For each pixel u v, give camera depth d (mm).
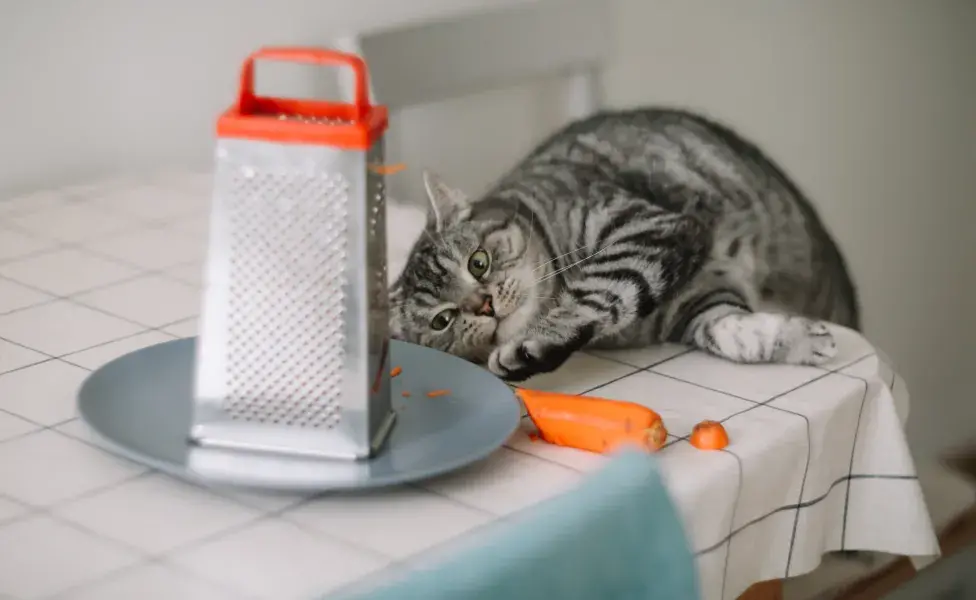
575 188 1300
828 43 2637
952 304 3074
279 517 804
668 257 1120
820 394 1013
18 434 915
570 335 1053
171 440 867
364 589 505
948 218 3043
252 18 1827
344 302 828
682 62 2375
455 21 1786
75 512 803
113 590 712
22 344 1098
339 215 819
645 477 593
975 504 2760
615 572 569
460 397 955
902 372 3004
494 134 2115
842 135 2732
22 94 1641
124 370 965
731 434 932
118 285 1267
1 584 713
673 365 1082
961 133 2996
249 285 836
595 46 1935
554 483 859
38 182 1686
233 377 851
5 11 1594
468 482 857
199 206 1561
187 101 1794
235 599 706
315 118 859
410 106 1888
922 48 2838
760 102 2545
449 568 517
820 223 1856
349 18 1938
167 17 1737
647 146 1518
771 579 970
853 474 1049
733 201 1553
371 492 840
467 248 1121
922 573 2346
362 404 839
